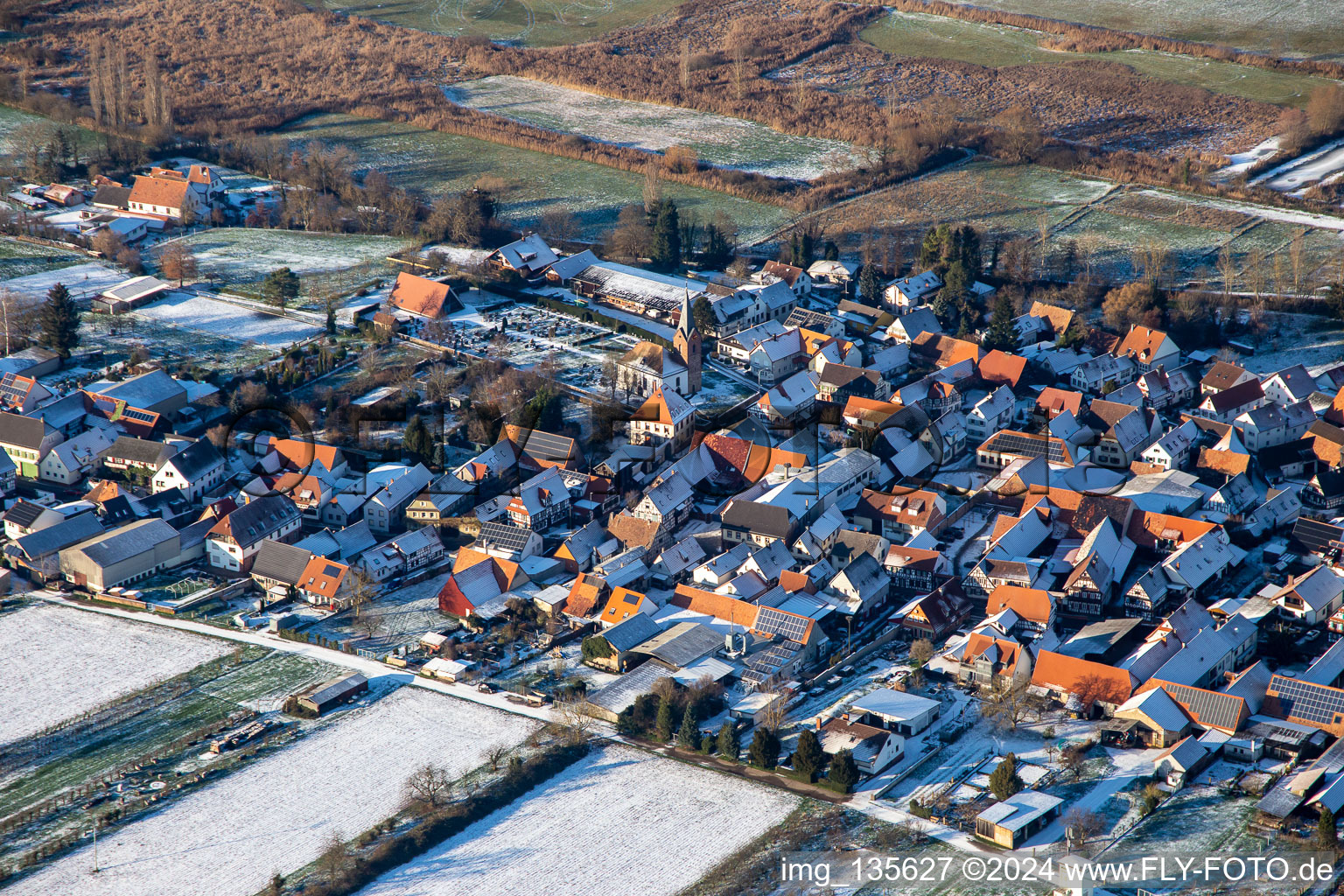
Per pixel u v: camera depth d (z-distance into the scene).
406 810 175.75
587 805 176.38
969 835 168.50
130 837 171.75
